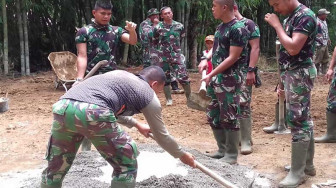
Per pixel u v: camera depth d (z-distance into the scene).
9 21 11.17
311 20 3.64
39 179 4.09
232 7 4.24
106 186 3.72
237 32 4.13
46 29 12.08
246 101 4.94
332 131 5.45
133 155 2.88
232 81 4.30
